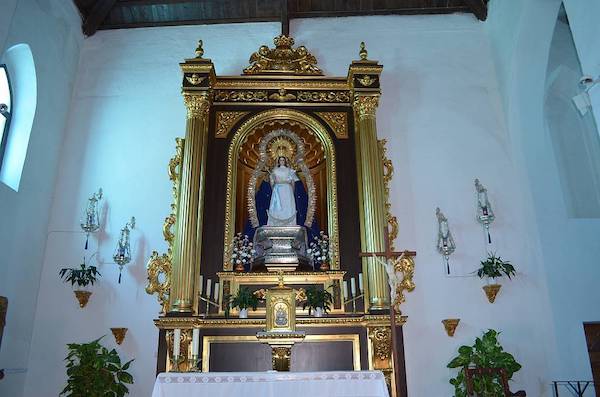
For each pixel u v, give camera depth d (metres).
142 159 8.53
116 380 7.37
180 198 7.70
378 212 7.68
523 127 8.43
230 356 7.07
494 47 9.19
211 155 8.26
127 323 7.66
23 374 7.36
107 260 7.95
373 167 7.95
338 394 5.23
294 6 9.45
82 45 9.30
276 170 8.37
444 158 8.57
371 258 7.44
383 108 8.88
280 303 6.74
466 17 9.52
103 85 9.04
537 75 8.45
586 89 5.84
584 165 8.85
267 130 8.70
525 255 8.05
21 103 7.89
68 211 8.20
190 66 8.32
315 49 9.34
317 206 8.42
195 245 7.47
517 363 6.88
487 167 8.54
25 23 7.64
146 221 8.16
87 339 7.58
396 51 9.32
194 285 7.29
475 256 8.02
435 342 7.60
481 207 8.08
